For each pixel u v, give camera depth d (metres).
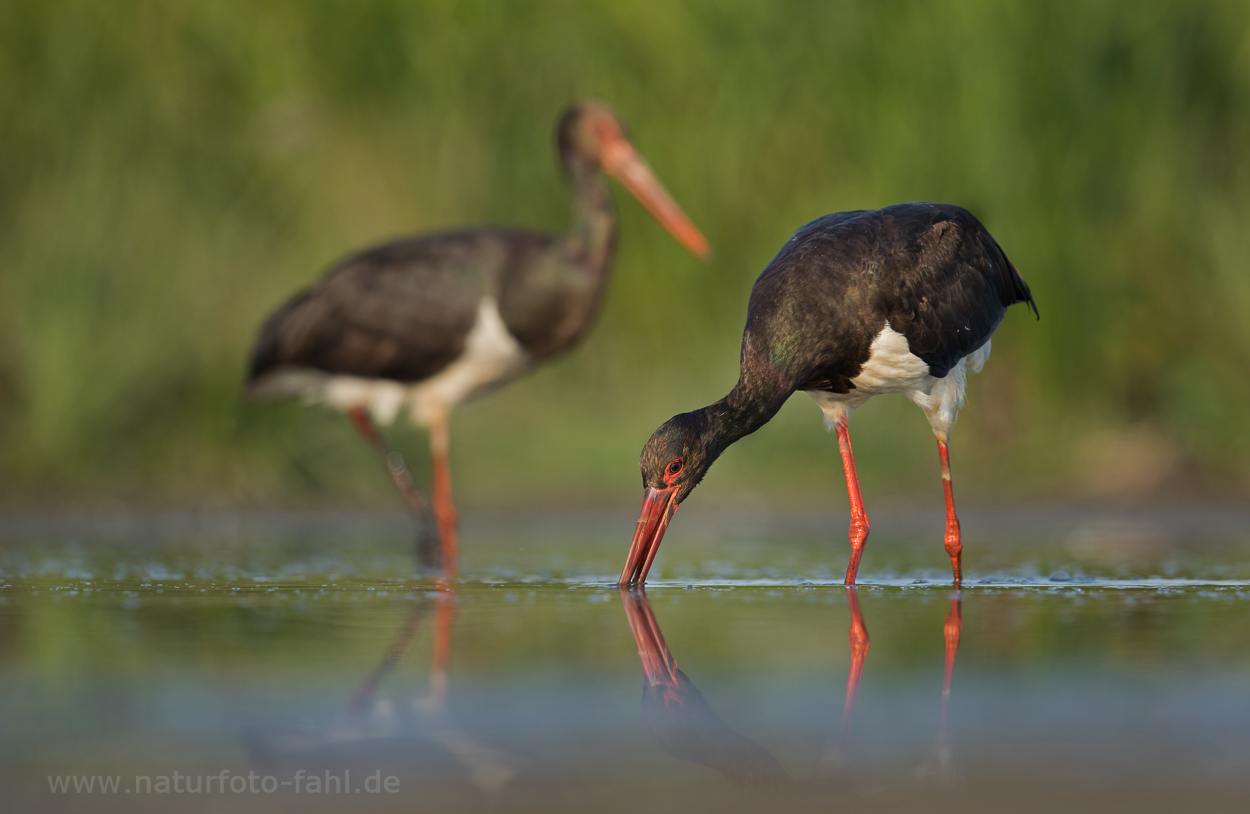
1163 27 14.59
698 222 14.89
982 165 14.31
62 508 13.40
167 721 4.55
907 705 4.77
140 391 14.12
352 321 11.77
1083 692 4.94
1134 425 14.80
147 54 14.67
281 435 14.23
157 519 12.88
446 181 14.93
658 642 5.95
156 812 3.65
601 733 4.43
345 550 10.24
